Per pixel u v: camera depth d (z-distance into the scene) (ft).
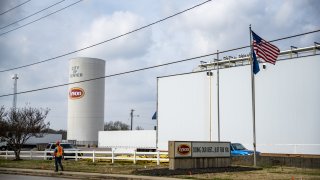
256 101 135.74
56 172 81.61
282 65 130.82
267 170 81.56
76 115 276.21
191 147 83.35
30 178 73.56
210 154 86.89
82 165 100.07
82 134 273.95
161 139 164.04
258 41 99.35
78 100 276.82
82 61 278.67
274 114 131.34
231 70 143.84
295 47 151.53
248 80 139.13
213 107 147.84
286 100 129.08
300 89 126.41
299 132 125.39
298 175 69.77
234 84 142.72
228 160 90.74
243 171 78.59
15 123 131.34
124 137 202.18
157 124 166.30
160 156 113.91
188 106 156.04
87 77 278.46
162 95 165.78
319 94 122.42
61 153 84.64
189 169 80.18
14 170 89.81
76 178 74.49
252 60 97.71
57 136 281.54
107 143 211.61
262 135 133.49
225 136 143.13
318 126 121.80
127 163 106.93
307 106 124.57
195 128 152.87
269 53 100.94
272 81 132.67
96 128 279.08
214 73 148.87
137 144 194.90
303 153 123.65
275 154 129.08
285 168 88.33
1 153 158.20
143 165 97.71
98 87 282.36
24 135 133.08
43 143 269.03
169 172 74.69
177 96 160.15
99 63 283.38
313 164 93.56
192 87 155.43
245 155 104.27
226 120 143.43
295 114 126.72
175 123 159.74
